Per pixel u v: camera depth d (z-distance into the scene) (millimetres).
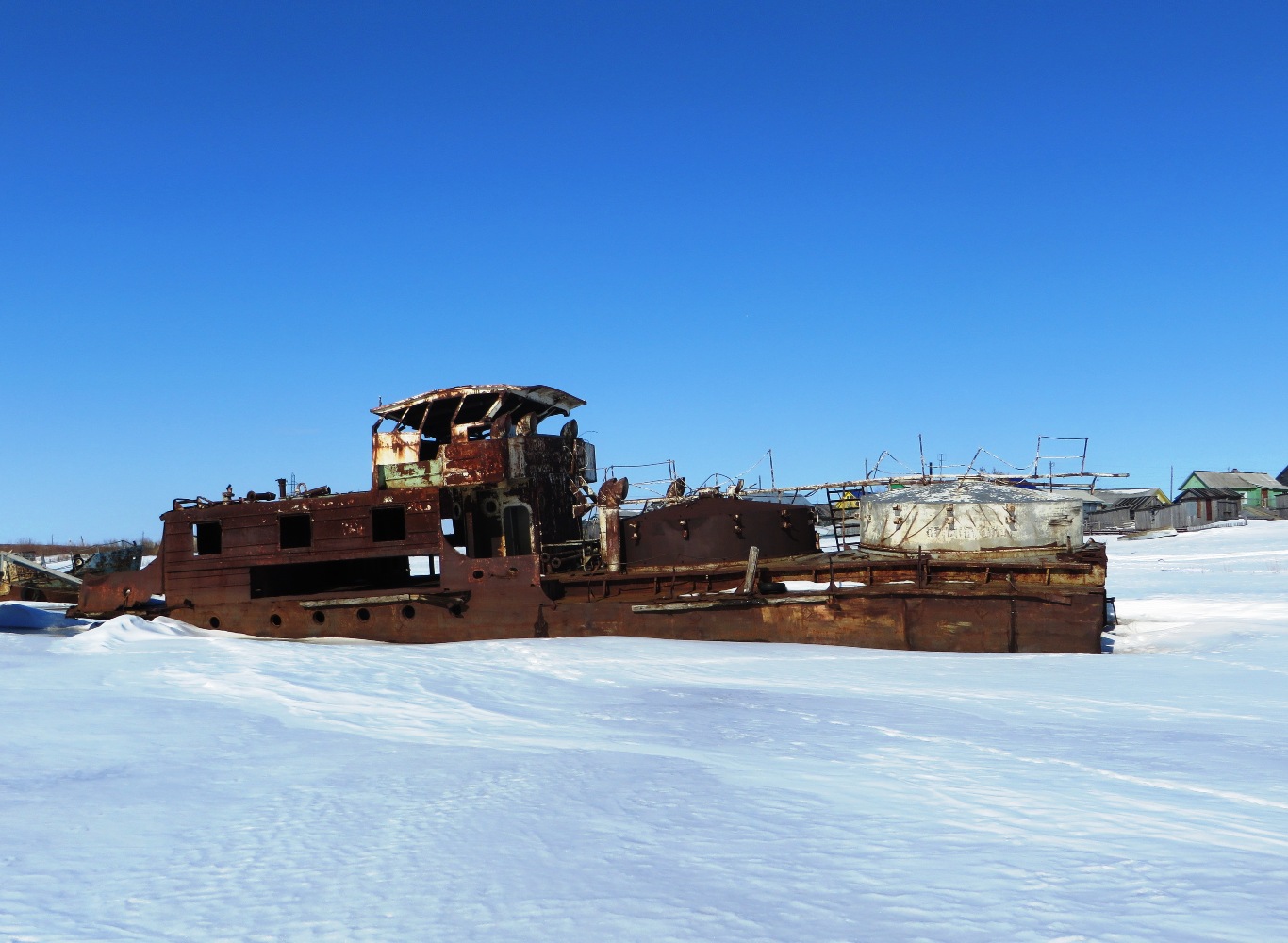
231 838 6922
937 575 20531
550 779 8688
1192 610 26750
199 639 21266
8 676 15586
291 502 23094
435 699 13750
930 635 19797
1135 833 6891
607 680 15648
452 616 22016
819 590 20656
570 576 22000
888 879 5898
